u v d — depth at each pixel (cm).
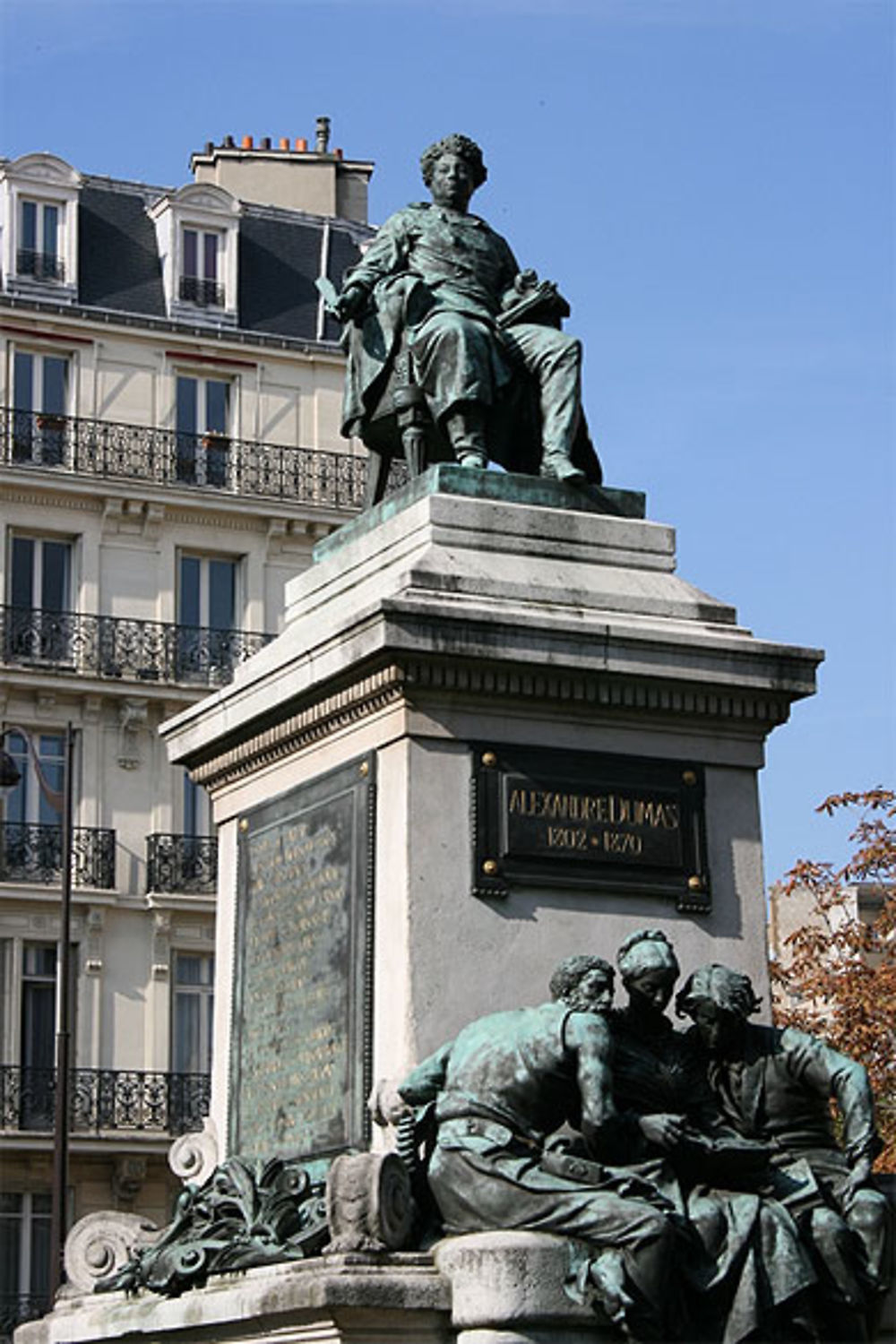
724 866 1035
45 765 3759
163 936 3722
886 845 2478
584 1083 893
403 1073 962
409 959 973
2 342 3850
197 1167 1101
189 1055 3716
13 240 3912
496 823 998
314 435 4041
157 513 3878
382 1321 853
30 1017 3634
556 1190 872
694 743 1042
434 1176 895
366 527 1112
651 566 1080
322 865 1038
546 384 1118
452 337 1105
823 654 1054
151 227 4072
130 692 3791
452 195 1180
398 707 998
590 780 1016
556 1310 849
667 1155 902
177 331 3956
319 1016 1024
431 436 1140
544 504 1082
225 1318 899
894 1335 912
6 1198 3544
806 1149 945
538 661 1000
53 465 3834
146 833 3772
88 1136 3572
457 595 1014
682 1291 869
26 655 3766
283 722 1077
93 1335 995
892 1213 915
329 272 4191
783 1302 877
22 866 3662
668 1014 1008
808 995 2439
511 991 984
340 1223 880
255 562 3959
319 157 4372
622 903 1013
